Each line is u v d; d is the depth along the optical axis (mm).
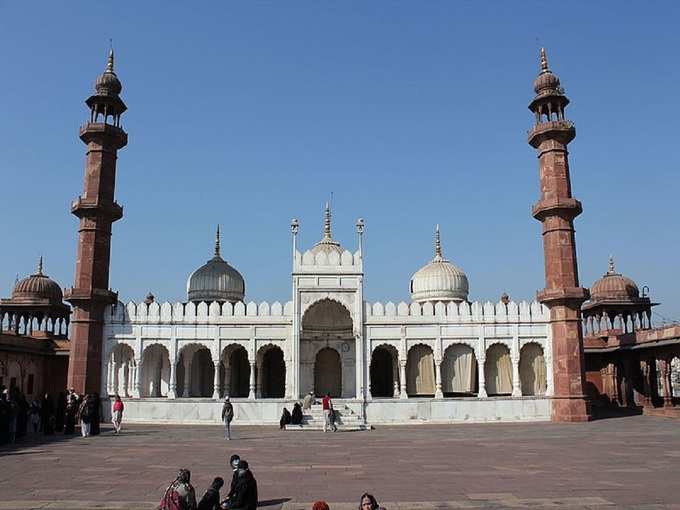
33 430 19297
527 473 10391
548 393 23297
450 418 22672
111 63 24688
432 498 8289
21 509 7641
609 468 10930
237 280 28578
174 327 23453
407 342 23562
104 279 23203
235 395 26625
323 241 30484
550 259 23469
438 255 30703
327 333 25250
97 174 23453
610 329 30156
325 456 12844
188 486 6770
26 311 30188
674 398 27250
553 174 23750
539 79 24969
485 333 23641
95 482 9547
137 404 22656
